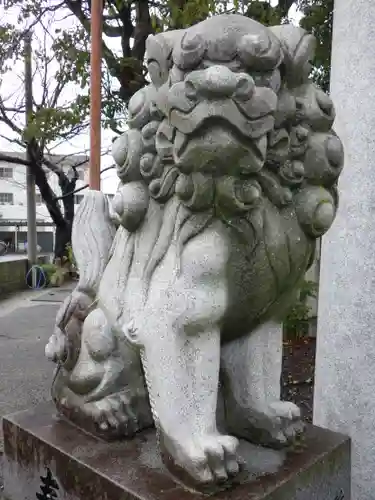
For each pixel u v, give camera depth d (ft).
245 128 2.27
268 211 2.68
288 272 2.84
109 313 3.20
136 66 11.64
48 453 3.18
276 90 2.44
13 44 17.28
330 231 4.58
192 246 2.67
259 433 3.14
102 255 3.51
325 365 4.65
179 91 2.29
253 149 2.35
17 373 8.93
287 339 10.23
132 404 3.24
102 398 3.24
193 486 2.61
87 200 3.59
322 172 2.72
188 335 2.70
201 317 2.66
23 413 3.68
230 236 2.65
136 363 3.23
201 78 2.22
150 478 2.75
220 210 2.57
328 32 9.12
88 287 3.45
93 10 5.02
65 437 3.26
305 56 2.55
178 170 2.54
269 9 8.44
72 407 3.44
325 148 2.69
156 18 10.17
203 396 2.71
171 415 2.70
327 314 4.63
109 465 2.89
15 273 20.38
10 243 47.47
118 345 3.20
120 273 3.16
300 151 2.66
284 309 3.13
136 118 2.86
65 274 23.20
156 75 2.70
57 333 3.57
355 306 4.42
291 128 2.62
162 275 2.80
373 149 4.29
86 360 3.27
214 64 2.34
